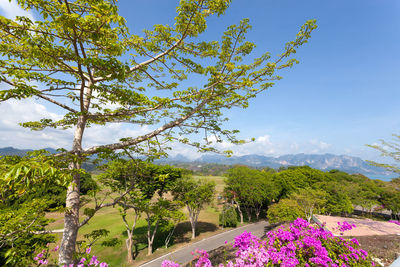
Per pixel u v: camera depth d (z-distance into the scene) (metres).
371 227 12.36
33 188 2.75
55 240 7.48
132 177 7.61
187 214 28.66
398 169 11.28
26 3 3.51
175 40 6.53
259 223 28.03
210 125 7.86
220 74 6.62
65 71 5.04
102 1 3.31
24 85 3.98
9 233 4.85
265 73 6.85
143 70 6.91
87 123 7.99
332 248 6.11
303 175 33.88
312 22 5.75
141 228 22.45
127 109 6.25
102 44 4.17
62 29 3.80
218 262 7.66
